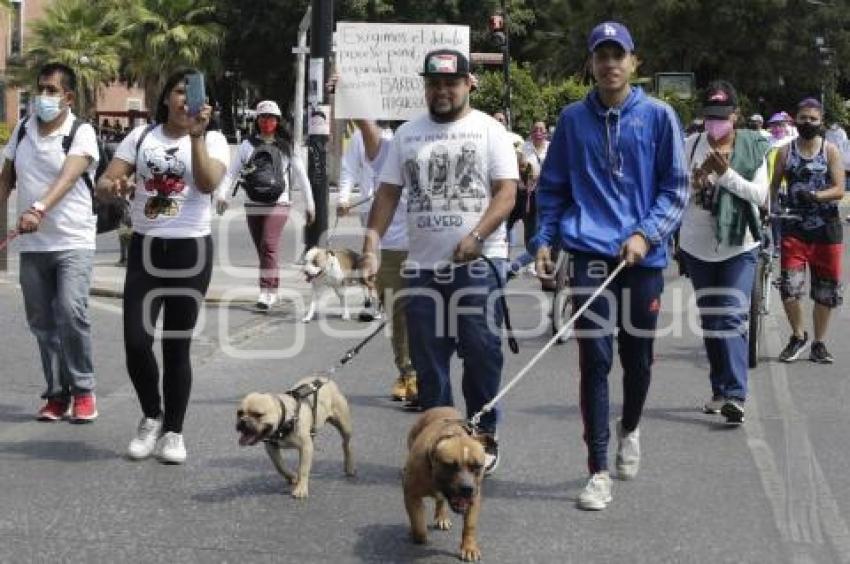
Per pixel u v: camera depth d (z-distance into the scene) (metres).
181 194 7.10
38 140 7.78
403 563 5.45
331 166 22.92
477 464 5.22
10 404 8.62
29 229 7.40
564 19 54.53
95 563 5.38
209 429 8.01
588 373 6.39
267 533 5.86
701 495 6.61
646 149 6.41
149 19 54.41
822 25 47.66
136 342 7.09
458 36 10.07
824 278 10.63
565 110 6.62
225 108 61.62
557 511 6.28
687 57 47.62
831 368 10.50
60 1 55.22
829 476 7.01
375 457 7.38
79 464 7.07
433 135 6.51
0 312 12.37
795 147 10.56
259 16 54.88
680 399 9.19
